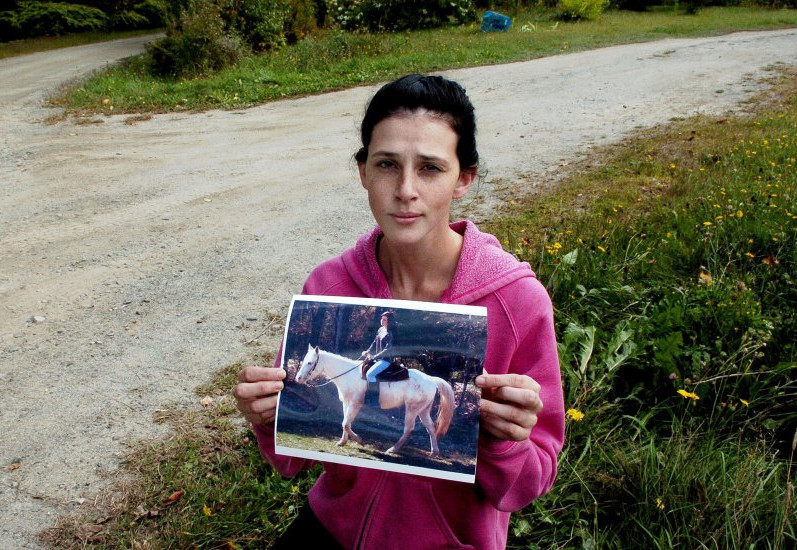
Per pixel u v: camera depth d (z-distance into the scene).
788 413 2.58
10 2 25.30
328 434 1.19
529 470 1.21
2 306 4.55
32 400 3.49
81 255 5.29
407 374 1.16
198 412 3.28
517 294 1.25
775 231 3.92
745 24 17.88
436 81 1.19
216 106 10.82
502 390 1.09
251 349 3.88
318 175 7.11
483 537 1.33
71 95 11.73
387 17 19.22
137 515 2.58
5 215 6.24
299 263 5.00
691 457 2.29
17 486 2.86
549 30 17.88
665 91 9.77
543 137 7.77
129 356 3.87
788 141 6.28
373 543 1.35
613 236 4.26
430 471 1.14
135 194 6.72
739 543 1.94
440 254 1.30
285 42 15.37
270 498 2.48
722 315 2.98
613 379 2.79
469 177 1.30
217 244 5.40
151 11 28.53
